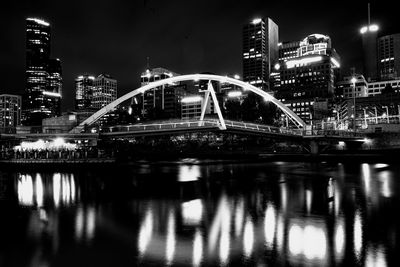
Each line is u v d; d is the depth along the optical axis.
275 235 20.66
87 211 28.33
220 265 16.14
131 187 42.84
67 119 126.50
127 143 119.12
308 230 21.66
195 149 122.19
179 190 40.00
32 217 26.31
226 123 79.00
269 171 65.38
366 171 63.59
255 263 16.34
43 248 18.94
